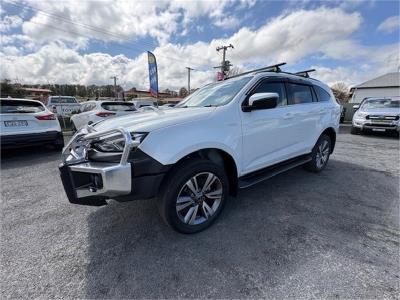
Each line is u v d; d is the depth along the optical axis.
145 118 2.37
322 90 4.21
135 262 1.97
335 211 2.81
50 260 2.01
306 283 1.71
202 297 1.62
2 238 2.34
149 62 12.05
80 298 1.62
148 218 2.67
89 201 2.09
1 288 1.71
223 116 2.45
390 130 8.57
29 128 5.46
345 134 9.97
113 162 1.97
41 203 3.14
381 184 3.71
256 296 1.62
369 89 30.75
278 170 3.19
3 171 4.67
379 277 1.75
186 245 2.18
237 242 2.21
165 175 2.13
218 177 2.42
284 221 2.58
